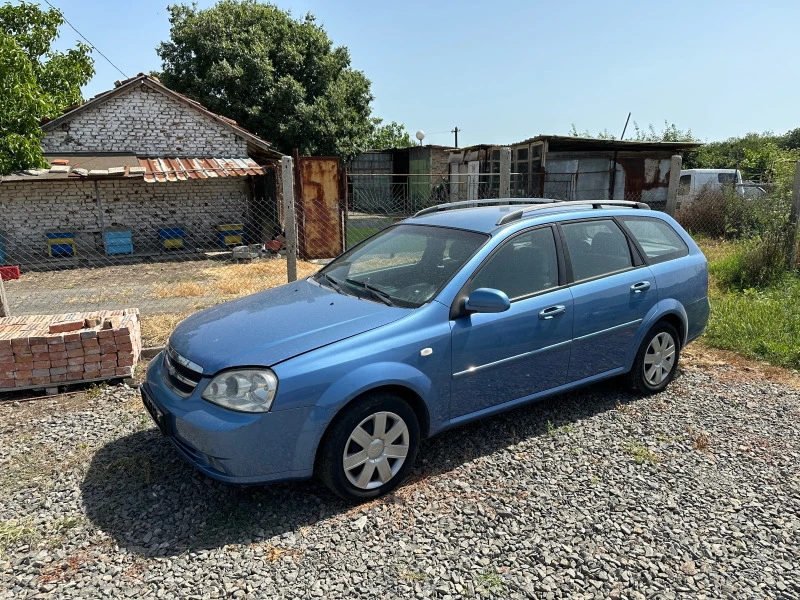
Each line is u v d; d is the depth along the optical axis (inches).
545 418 166.4
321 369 116.7
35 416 167.6
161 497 127.5
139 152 610.2
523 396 151.0
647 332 174.2
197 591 99.6
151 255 550.6
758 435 156.9
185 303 324.8
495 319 139.7
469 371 137.0
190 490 130.2
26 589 99.9
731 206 498.3
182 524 118.1
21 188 569.3
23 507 124.0
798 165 325.7
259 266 449.4
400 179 1077.1
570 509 123.2
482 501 126.2
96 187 542.0
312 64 1015.0
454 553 109.5
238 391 114.8
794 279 316.5
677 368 207.9
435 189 867.4
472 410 141.4
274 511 122.7
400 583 101.6
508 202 205.3
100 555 108.7
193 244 637.9
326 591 99.7
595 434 156.6
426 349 128.7
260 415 112.7
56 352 179.6
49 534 114.9
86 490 130.3
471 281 139.6
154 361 145.3
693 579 102.7
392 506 124.4
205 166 583.2
